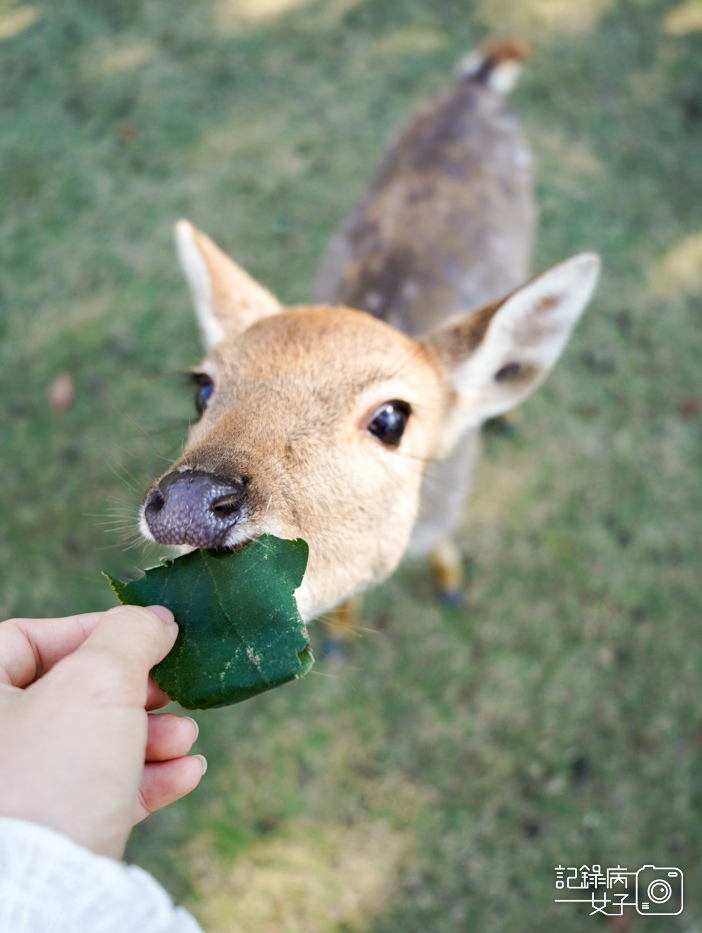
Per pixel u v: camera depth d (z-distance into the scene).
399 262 0.55
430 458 0.41
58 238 0.83
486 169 0.64
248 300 0.44
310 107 0.93
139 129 0.92
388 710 0.58
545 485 0.68
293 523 0.30
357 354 0.35
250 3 1.05
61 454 0.69
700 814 0.54
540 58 0.97
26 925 0.17
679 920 0.51
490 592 0.63
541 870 0.53
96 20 1.04
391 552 0.37
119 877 0.18
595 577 0.63
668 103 0.93
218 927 0.51
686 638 0.61
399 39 1.00
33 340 0.76
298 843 0.53
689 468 0.69
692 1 1.03
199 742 0.57
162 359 0.74
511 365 0.42
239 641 0.25
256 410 0.32
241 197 0.85
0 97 0.97
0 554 0.65
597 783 0.55
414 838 0.54
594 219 0.83
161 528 0.27
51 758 0.20
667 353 0.74
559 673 0.59
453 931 0.51
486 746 0.57
